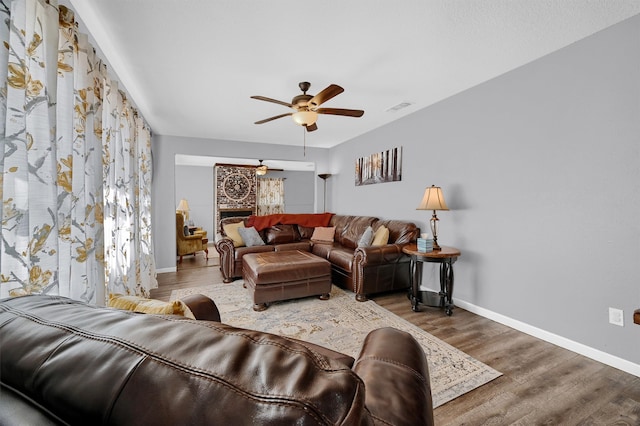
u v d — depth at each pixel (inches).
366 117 153.6
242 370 15.3
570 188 83.9
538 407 59.4
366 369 34.4
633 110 71.6
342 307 118.3
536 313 92.2
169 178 186.2
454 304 120.6
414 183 145.5
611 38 75.1
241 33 78.0
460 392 63.6
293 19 72.2
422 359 38.7
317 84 110.6
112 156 91.2
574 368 73.7
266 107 135.7
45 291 49.3
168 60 92.0
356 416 14.2
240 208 321.4
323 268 125.6
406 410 27.5
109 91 87.1
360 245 141.0
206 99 125.6
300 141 214.1
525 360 77.3
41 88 49.5
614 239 75.0
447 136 125.7
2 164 38.7
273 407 13.1
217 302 123.6
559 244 86.4
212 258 228.1
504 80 101.9
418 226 143.3
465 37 80.3
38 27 48.9
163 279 163.6
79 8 67.0
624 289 73.2
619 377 69.9
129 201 111.0
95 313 21.4
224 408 13.5
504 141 102.1
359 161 194.1
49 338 18.6
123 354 16.7
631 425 54.8
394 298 131.2
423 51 87.4
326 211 238.7
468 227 116.2
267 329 96.3
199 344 17.2
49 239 50.2
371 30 76.9
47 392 16.4
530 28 76.3
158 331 18.6
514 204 99.0
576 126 82.4
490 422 55.2
